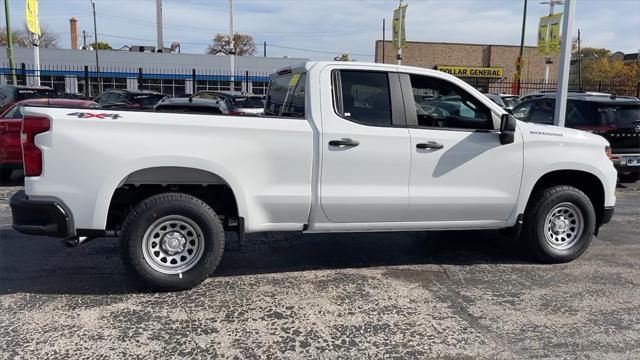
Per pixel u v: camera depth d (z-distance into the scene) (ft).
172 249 15.64
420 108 17.40
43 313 14.24
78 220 14.62
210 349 12.44
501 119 17.57
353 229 17.07
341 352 12.42
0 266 17.90
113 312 14.35
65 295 15.47
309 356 12.21
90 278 16.87
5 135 31.78
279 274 17.63
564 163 18.47
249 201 15.79
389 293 16.10
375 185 16.75
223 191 16.55
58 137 14.33
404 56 171.83
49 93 49.16
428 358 12.23
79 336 12.95
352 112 16.60
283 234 22.63
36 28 90.07
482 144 17.60
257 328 13.56
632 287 16.93
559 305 15.39
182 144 15.02
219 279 17.03
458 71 171.94
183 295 15.61
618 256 20.30
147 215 15.08
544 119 35.88
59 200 14.47
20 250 19.71
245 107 54.95
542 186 19.39
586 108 33.53
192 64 174.81
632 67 207.31
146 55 172.45
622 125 32.91
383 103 16.92
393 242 21.74
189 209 15.40
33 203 14.42
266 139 15.74
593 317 14.60
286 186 16.07
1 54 166.40
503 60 173.47
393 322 14.07
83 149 14.44
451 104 17.69
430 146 17.02
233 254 19.72
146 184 15.87
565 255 19.10
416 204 17.16
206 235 15.67
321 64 16.60
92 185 14.55
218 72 175.73
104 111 14.74
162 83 174.19
